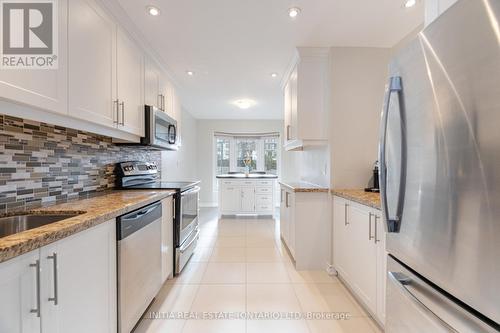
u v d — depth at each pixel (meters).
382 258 1.65
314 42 2.51
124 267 1.49
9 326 0.80
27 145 1.53
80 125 1.61
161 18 2.06
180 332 1.71
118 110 1.96
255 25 2.19
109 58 1.84
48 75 1.28
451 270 0.82
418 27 2.25
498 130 0.67
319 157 3.09
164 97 3.08
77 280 1.11
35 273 0.89
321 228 2.71
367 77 2.65
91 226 1.18
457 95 0.79
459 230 0.79
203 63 2.96
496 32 0.67
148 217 1.84
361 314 1.91
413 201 1.00
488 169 0.69
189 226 2.92
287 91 3.41
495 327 0.70
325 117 2.75
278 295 2.19
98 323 1.27
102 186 2.35
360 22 2.17
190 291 2.26
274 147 6.97
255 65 3.03
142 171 2.94
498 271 0.67
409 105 1.02
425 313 0.94
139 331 1.72
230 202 5.42
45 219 1.36
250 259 3.02
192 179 6.39
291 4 1.91
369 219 1.81
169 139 3.02
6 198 1.39
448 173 0.82
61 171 1.82
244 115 6.31
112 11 1.87
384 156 1.17
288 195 3.21
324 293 2.23
